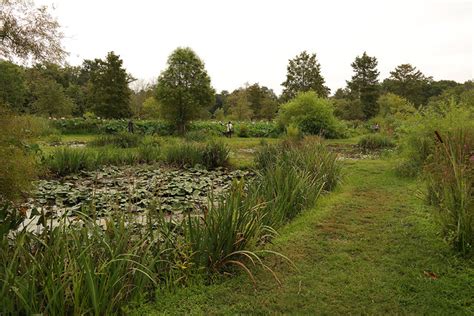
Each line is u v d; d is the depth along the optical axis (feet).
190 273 11.72
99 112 120.47
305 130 79.97
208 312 10.27
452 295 10.91
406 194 23.29
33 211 12.99
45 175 29.94
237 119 151.12
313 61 148.05
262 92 177.78
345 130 86.74
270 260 13.52
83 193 23.97
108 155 39.27
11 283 8.68
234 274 12.36
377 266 13.00
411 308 10.36
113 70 121.19
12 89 33.27
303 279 12.10
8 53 20.16
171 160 39.09
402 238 15.51
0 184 13.34
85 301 9.08
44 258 9.80
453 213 14.05
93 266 9.59
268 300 10.84
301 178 20.27
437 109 31.07
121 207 19.92
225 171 34.58
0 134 13.39
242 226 12.98
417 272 12.35
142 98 143.95
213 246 12.36
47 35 20.59
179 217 18.63
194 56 87.30
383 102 137.28
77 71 181.06
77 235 11.25
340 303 10.71
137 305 10.30
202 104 89.97
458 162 15.71
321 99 83.87
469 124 26.55
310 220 17.98
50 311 8.66
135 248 11.02
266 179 20.29
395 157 34.76
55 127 83.41
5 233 11.71
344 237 15.88
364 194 23.79
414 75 185.06
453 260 13.01
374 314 10.16
